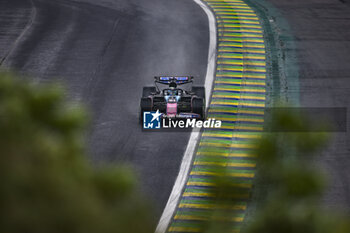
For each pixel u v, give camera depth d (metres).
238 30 116.00
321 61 100.38
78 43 107.81
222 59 100.50
